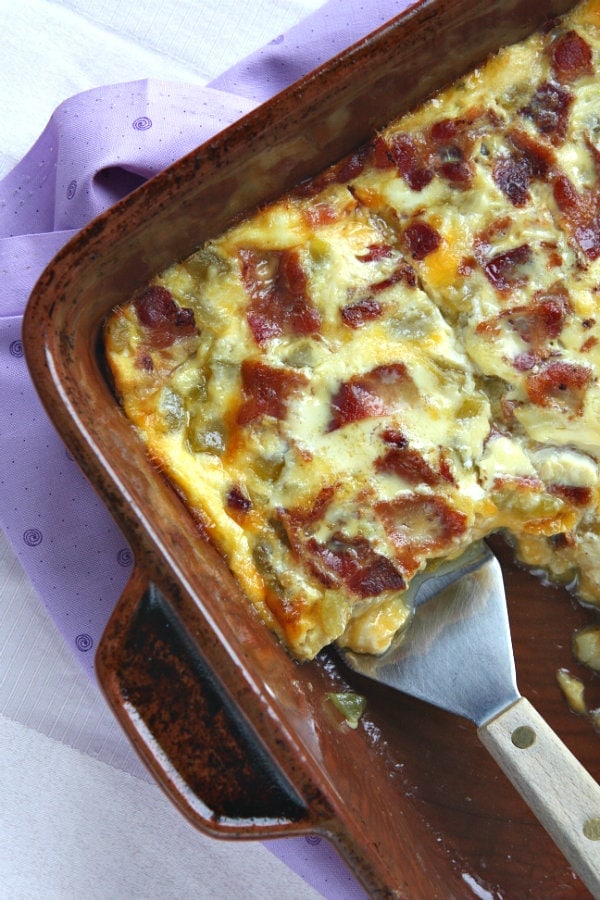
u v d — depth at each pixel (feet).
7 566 2.06
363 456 1.85
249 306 1.88
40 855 2.04
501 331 1.86
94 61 2.12
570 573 1.95
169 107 2.02
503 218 1.87
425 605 1.90
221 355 1.87
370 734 1.95
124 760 2.05
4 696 2.05
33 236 2.01
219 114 2.03
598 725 1.95
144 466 1.84
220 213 1.86
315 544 1.85
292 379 1.86
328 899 1.99
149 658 1.72
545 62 1.90
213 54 2.13
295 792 1.71
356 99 1.83
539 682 1.96
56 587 2.00
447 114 1.89
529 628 1.96
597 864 1.78
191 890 2.04
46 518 2.00
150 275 1.88
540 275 1.86
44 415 2.01
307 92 1.79
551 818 1.80
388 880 1.73
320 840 2.00
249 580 1.85
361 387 1.86
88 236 1.77
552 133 1.89
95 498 2.01
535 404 1.86
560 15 1.89
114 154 2.00
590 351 1.85
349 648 1.91
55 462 2.01
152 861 2.04
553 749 1.82
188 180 1.79
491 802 1.94
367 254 1.88
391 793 1.93
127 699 1.71
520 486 1.86
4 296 2.01
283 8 2.12
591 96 1.90
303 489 1.85
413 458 1.85
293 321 1.87
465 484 1.85
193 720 1.71
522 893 1.93
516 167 1.89
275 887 2.04
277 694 1.77
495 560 1.91
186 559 1.77
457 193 1.88
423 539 1.86
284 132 1.81
